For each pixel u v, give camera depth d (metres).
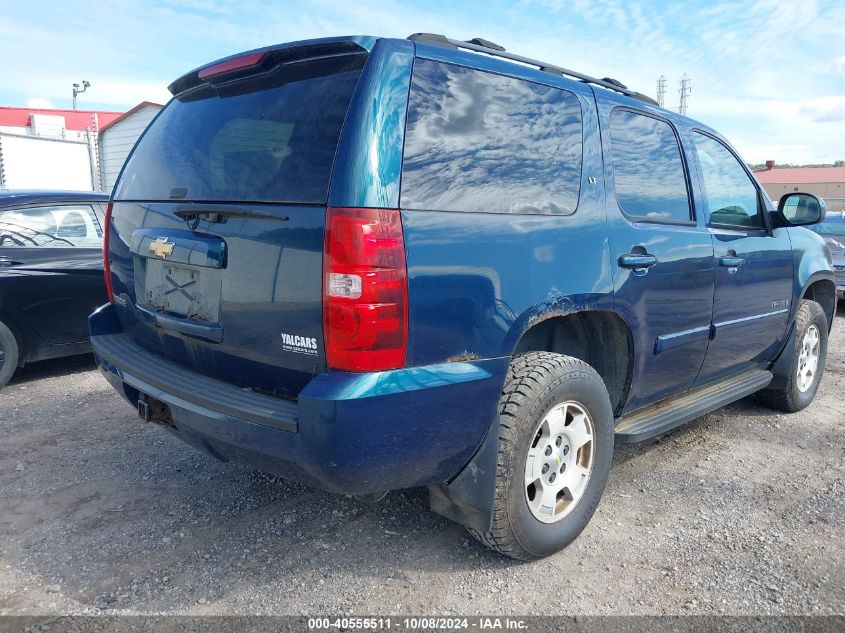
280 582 2.65
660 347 3.28
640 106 3.36
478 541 2.86
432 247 2.22
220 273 2.45
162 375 2.68
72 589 2.57
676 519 3.24
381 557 2.85
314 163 2.20
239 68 2.60
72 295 5.38
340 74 2.31
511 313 2.46
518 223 2.53
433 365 2.26
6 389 5.17
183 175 2.71
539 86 2.80
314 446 2.09
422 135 2.30
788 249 4.38
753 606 2.55
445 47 2.50
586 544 2.99
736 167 4.12
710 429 4.53
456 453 2.40
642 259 3.04
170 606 2.49
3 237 5.10
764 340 4.30
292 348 2.23
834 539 3.06
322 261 2.10
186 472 3.65
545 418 2.68
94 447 3.98
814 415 4.88
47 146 16.12
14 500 3.29
